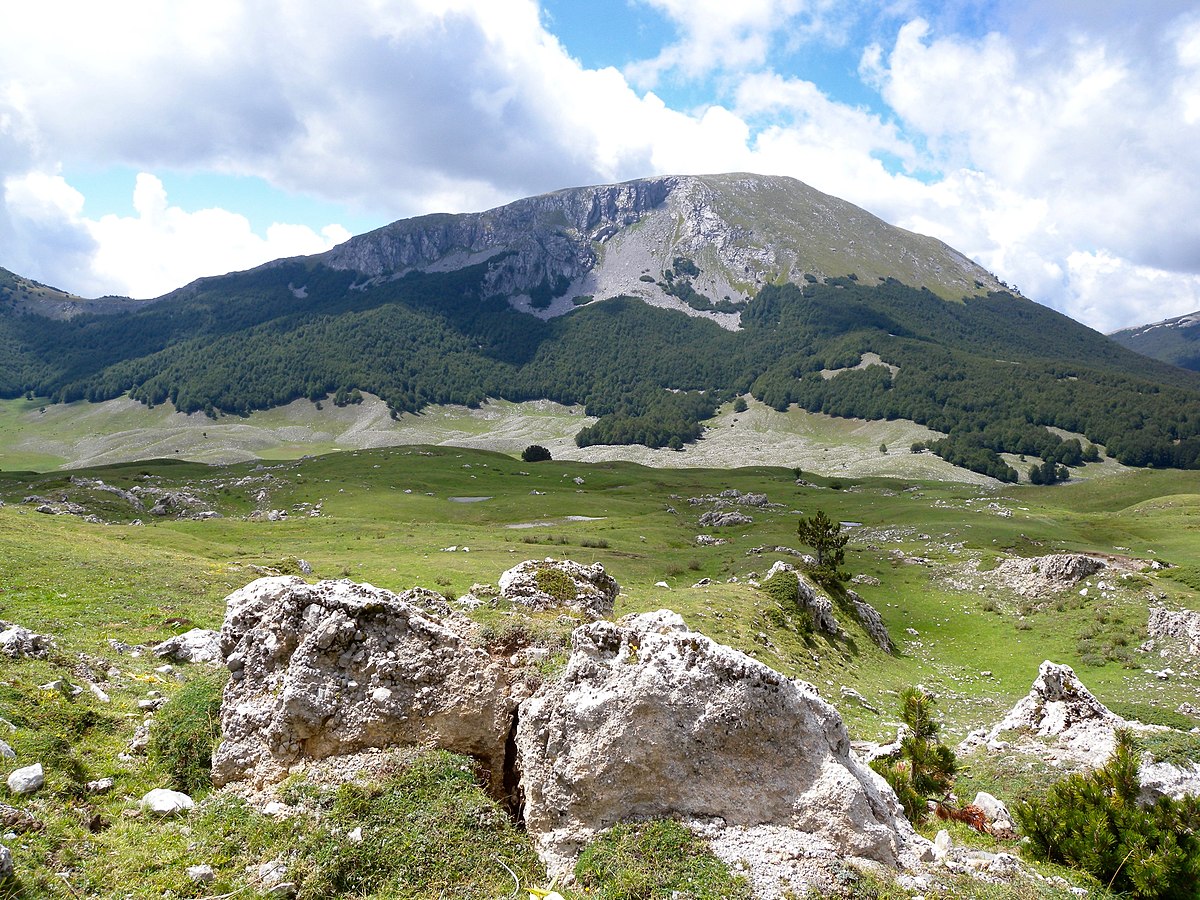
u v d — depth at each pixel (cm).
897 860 1262
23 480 13962
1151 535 8488
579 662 1348
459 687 1398
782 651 4022
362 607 1409
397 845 1165
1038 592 6166
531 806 1293
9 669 1681
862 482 18462
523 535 9119
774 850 1198
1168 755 2109
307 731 1337
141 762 1420
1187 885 1338
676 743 1278
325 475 16062
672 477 18612
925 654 5334
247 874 1106
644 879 1120
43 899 952
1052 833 1541
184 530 8312
